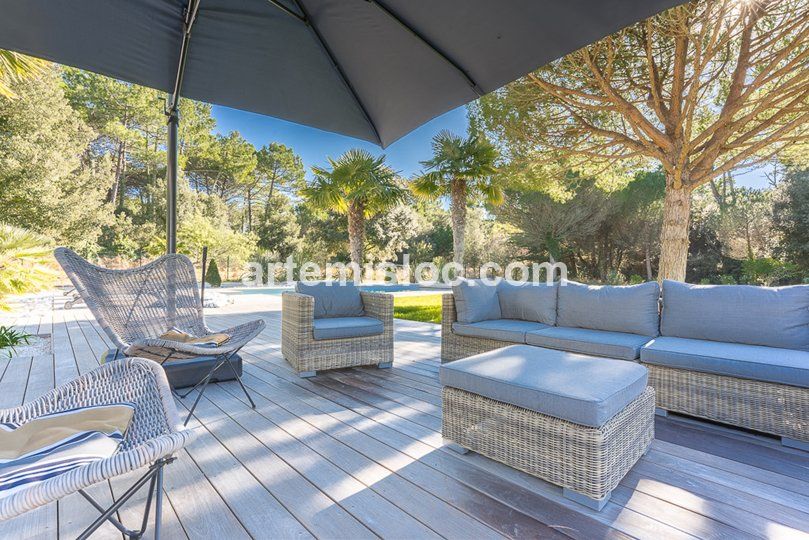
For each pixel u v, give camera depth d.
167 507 1.39
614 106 4.70
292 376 3.00
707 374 2.11
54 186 11.61
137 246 15.44
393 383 2.84
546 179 6.10
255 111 2.50
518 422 1.59
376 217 18.83
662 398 2.24
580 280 13.68
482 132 6.25
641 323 2.66
